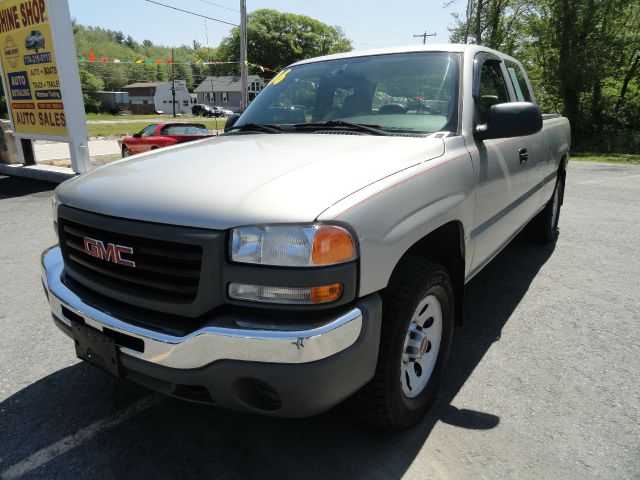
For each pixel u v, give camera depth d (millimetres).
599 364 2908
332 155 2174
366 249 1747
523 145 3533
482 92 3068
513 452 2148
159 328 1787
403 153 2234
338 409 2480
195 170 2070
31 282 4305
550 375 2789
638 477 1992
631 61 24266
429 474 2021
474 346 3141
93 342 1992
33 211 7211
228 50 83312
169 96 89000
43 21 9195
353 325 1718
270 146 2432
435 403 2521
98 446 2211
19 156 11383
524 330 3363
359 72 3178
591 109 24125
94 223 1963
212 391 1735
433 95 2832
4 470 2061
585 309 3719
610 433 2273
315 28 80500
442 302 2379
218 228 1686
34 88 10102
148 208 1832
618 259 4977
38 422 2385
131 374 1936
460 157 2498
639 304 3811
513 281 4340
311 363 1627
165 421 2395
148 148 13375
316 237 1630
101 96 82000
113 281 1979
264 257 1646
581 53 22438
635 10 22609
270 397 1822
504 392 2619
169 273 1773
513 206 3459
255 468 2066
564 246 5461
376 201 1831
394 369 2016
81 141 9789
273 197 1740
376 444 2207
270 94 3490
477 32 24766
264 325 1643
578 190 9500
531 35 24578
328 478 2006
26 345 3160
